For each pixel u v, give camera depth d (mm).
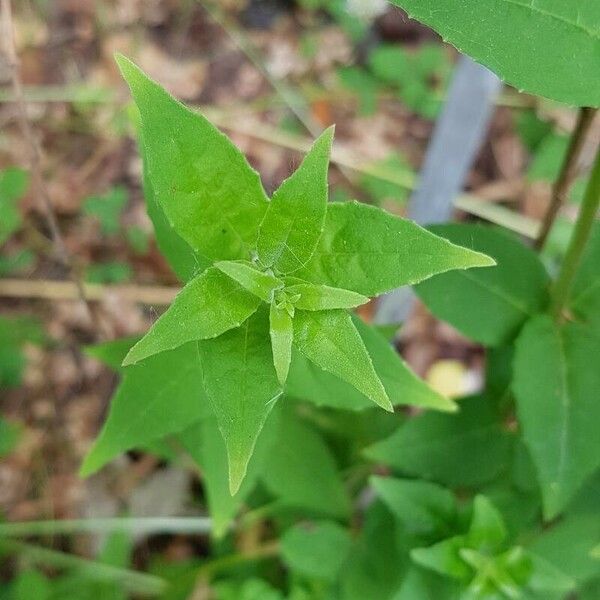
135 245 450
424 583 246
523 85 138
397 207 463
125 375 201
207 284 146
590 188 188
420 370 451
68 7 502
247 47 506
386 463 255
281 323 144
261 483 337
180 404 204
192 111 144
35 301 446
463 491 281
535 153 486
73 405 434
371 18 510
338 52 511
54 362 438
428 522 252
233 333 149
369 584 285
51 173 469
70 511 409
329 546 295
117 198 453
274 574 363
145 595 376
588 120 229
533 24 136
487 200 481
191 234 153
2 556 391
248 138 487
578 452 204
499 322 221
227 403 145
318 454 288
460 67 316
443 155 325
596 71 137
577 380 207
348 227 146
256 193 151
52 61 494
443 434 253
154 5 512
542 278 220
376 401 141
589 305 218
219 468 230
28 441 424
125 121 477
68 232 459
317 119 494
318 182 141
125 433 209
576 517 246
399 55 489
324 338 145
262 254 151
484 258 139
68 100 481
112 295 446
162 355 197
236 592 345
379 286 146
